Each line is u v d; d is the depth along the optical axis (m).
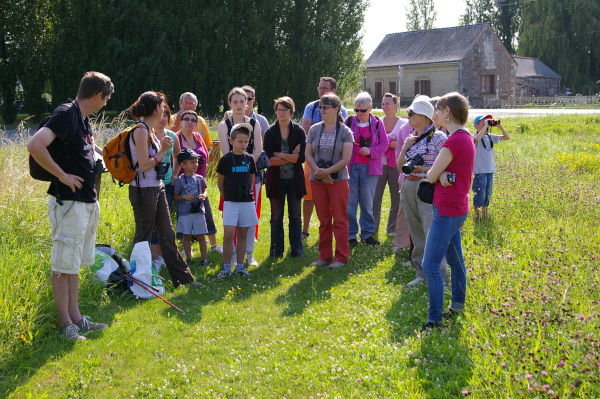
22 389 3.49
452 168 4.09
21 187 6.66
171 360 3.93
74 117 4.12
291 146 6.60
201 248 6.41
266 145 6.59
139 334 4.36
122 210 7.54
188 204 6.34
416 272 5.54
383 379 3.52
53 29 28.09
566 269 5.02
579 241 6.11
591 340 3.44
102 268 5.42
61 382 3.61
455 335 4.11
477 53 48.69
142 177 5.36
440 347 3.87
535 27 59.25
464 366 3.60
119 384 3.61
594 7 57.41
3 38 27.14
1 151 7.75
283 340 4.23
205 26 29.53
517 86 54.88
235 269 6.11
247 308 5.01
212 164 11.16
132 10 27.94
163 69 28.27
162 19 28.34
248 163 5.98
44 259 5.17
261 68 31.23
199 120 7.74
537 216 7.59
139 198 5.37
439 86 49.03
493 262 5.39
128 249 6.45
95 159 4.61
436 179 4.11
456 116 4.12
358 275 5.87
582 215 7.47
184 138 6.87
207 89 30.20
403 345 4.03
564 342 3.55
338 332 4.36
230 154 5.92
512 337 3.73
